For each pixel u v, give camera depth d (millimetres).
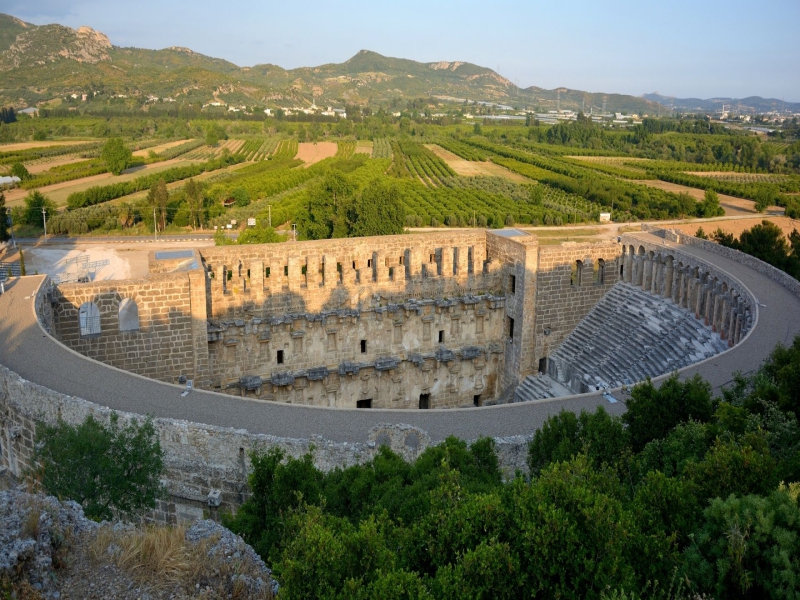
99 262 128125
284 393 63562
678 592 20609
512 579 21172
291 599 20562
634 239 75375
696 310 66625
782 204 192750
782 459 28750
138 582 21359
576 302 73000
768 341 52031
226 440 36375
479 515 23141
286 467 29203
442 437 39531
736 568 21375
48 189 196000
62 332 53938
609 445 32375
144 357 56062
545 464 33594
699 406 35781
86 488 29922
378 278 67500
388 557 21594
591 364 67625
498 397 73438
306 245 64312
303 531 22656
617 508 22766
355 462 36000
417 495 26797
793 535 21406
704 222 170625
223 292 61594
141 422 36344
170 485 36906
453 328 70062
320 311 65375
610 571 20828
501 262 71562
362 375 66625
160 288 55344
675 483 24953
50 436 31828
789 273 81062
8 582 19609
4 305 52969
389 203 121188
